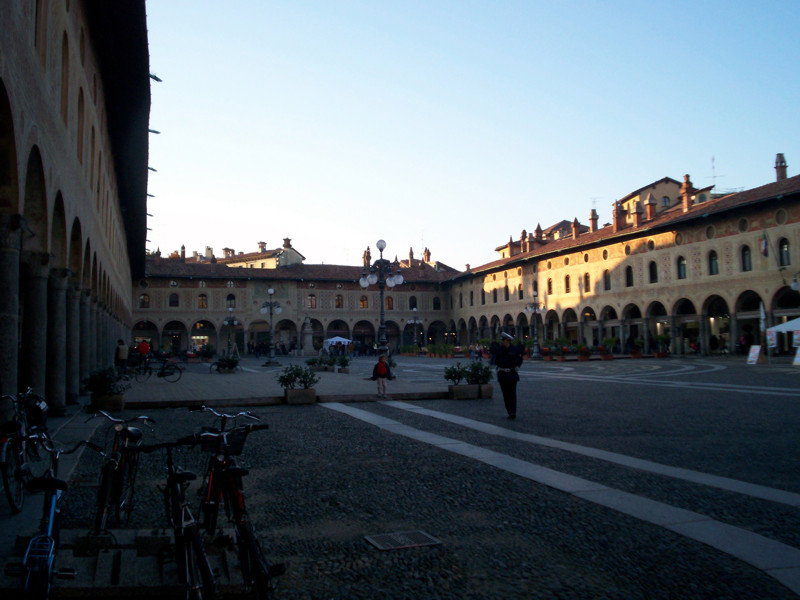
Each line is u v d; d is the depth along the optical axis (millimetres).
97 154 20375
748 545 5438
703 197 61219
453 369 19016
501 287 70062
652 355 47594
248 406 17562
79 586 4430
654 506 6648
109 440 10789
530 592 4535
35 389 11766
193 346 69500
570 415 14328
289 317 74188
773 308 40344
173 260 75000
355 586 4680
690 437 11031
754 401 16438
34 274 11758
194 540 3975
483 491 7383
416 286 81500
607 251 54719
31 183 11156
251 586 4164
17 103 8898
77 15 15031
